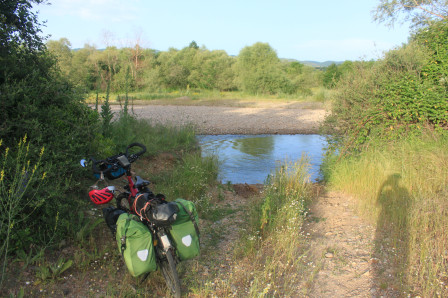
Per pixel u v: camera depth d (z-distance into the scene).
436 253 4.53
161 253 3.74
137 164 9.07
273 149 13.95
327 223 6.06
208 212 6.57
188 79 55.34
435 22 10.01
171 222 3.57
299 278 4.24
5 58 5.44
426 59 9.21
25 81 5.31
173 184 7.56
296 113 27.38
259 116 25.06
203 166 9.25
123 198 4.33
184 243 3.72
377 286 4.04
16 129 5.06
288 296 3.83
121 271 4.29
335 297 3.87
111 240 4.93
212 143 14.97
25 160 4.49
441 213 5.34
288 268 4.46
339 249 5.00
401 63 9.23
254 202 6.97
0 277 3.83
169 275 3.81
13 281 3.85
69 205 5.05
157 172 8.77
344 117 9.41
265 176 10.04
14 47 5.81
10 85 5.16
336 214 6.47
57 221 4.63
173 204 3.64
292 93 47.03
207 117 23.86
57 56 6.86
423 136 8.48
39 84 5.57
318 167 11.10
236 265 4.54
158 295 3.88
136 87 49.03
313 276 4.23
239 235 5.52
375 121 8.90
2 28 5.49
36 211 4.63
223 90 56.47
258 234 5.39
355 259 4.70
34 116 5.20
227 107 32.53
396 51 9.41
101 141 7.15
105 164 4.35
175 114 24.94
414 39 10.15
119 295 3.79
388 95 8.93
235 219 6.31
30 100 5.24
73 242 4.72
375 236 5.36
